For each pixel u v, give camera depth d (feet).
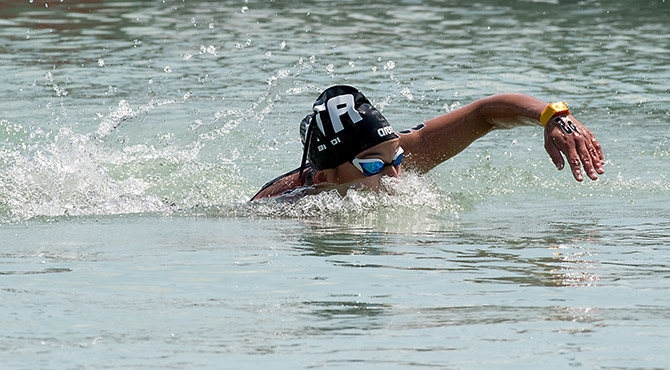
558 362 19.22
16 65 106.42
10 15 153.07
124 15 153.48
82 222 40.40
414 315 23.30
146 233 37.01
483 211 42.60
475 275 27.99
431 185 47.09
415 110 81.35
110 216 42.06
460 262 30.04
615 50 117.91
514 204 45.06
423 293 25.76
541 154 64.34
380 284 26.94
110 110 81.56
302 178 46.83
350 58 111.45
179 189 53.62
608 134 70.90
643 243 33.14
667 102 85.46
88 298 25.54
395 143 43.37
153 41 125.49
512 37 131.03
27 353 20.35
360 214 41.52
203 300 25.23
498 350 20.13
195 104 84.64
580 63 108.06
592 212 41.96
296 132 73.97
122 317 23.43
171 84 95.40
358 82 95.40
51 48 119.44
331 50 117.60
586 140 41.19
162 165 59.77
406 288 26.37
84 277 28.30
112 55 113.91
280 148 68.08
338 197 43.11
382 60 110.01
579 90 91.50
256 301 25.07
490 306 24.11
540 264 29.60
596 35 132.98
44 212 42.91
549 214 41.47
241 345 20.83
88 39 127.34
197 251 32.53
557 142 41.37
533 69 104.17
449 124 47.62
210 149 66.80
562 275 27.84
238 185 55.83
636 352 19.83
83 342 21.20
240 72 102.17
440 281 27.27
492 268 29.01
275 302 24.90
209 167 60.18
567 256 30.91
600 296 25.07
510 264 29.66
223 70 103.50
